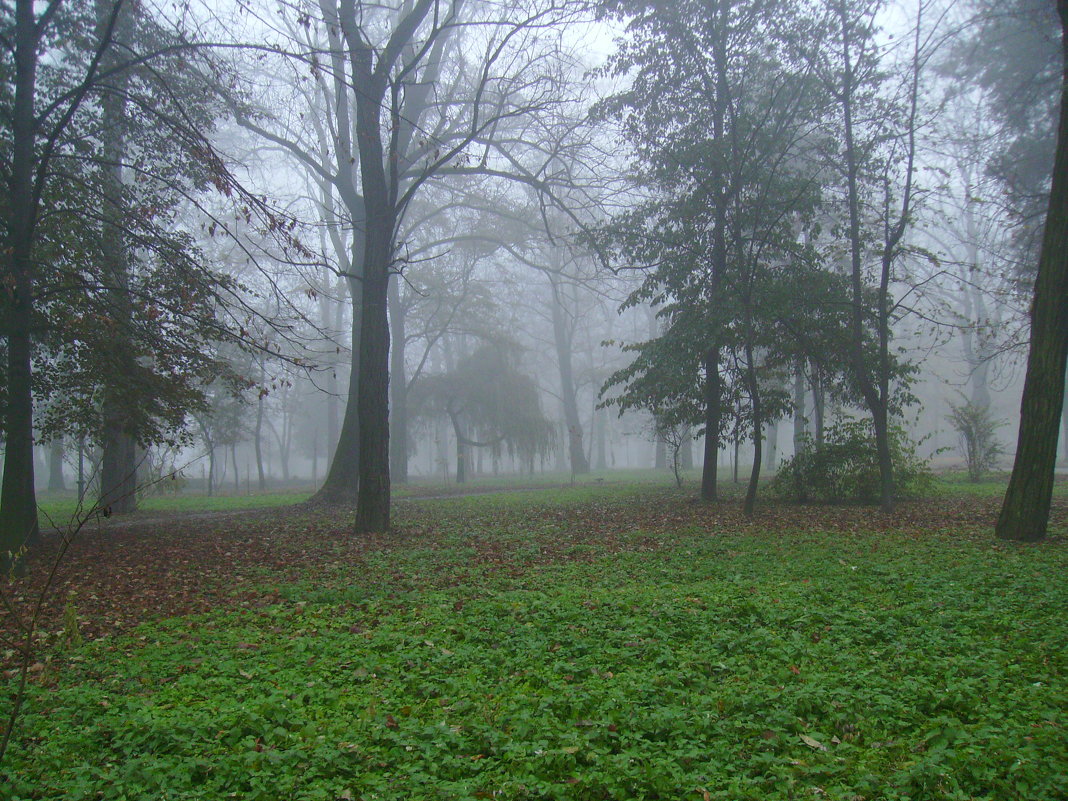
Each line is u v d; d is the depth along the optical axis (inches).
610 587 410.6
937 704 228.7
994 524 617.3
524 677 266.2
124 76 658.2
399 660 287.0
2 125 611.2
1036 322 529.3
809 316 801.6
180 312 621.0
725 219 745.0
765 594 374.9
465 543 597.6
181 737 218.1
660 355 828.0
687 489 1097.4
